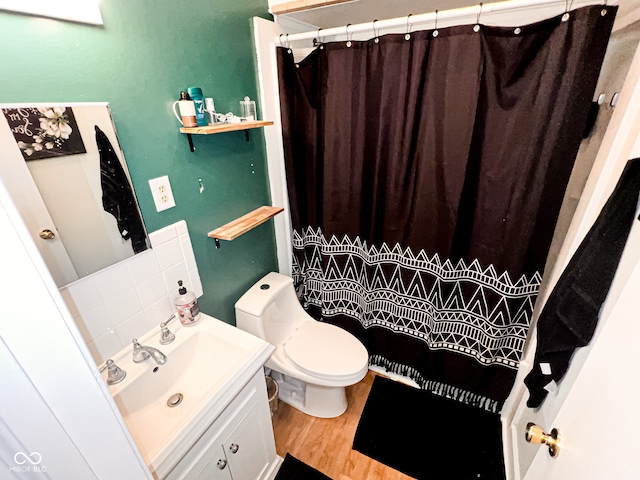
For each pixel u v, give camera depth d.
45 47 0.75
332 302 2.01
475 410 1.72
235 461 1.13
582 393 0.65
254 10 1.38
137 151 1.01
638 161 0.72
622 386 0.50
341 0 1.27
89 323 0.97
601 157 1.06
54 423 0.40
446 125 1.28
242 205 1.54
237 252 1.57
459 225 1.42
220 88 1.28
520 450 1.35
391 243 1.64
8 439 0.36
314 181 1.75
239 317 1.54
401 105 1.34
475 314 1.53
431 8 1.37
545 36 1.03
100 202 0.93
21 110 0.73
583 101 1.03
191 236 1.28
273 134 1.63
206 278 1.40
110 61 0.89
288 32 1.56
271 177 1.69
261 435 1.27
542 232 1.25
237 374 1.03
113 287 1.02
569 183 1.27
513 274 1.36
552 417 1.03
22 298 0.35
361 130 1.49
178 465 0.87
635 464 0.41
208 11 1.16
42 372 0.38
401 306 1.75
